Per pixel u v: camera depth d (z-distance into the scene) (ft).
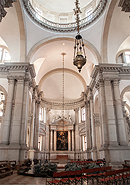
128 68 55.16
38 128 75.00
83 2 62.23
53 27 57.93
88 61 71.26
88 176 24.82
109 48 54.90
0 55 62.18
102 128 49.47
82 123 84.64
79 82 89.71
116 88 51.52
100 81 52.70
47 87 92.27
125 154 44.62
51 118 93.61
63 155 81.97
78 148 85.56
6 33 52.19
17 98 49.34
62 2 62.49
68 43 63.10
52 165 31.68
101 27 53.83
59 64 81.92
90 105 71.97
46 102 90.17
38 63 72.84
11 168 36.55
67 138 89.61
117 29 52.06
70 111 94.73
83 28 57.93
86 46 58.70
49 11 63.87
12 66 51.62
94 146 65.51
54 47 65.41
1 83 53.42
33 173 31.09
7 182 24.39
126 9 27.73
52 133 89.61
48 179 27.40
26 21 51.67
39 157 75.61
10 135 47.21
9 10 46.29
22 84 50.70
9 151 43.88
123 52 64.44
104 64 52.54
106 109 49.60
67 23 59.77
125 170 24.02
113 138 46.39
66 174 21.74
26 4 47.98
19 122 47.19
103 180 22.47
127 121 77.30
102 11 51.29
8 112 48.39
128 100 85.25
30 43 55.31
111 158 44.11
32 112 68.18
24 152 45.42
